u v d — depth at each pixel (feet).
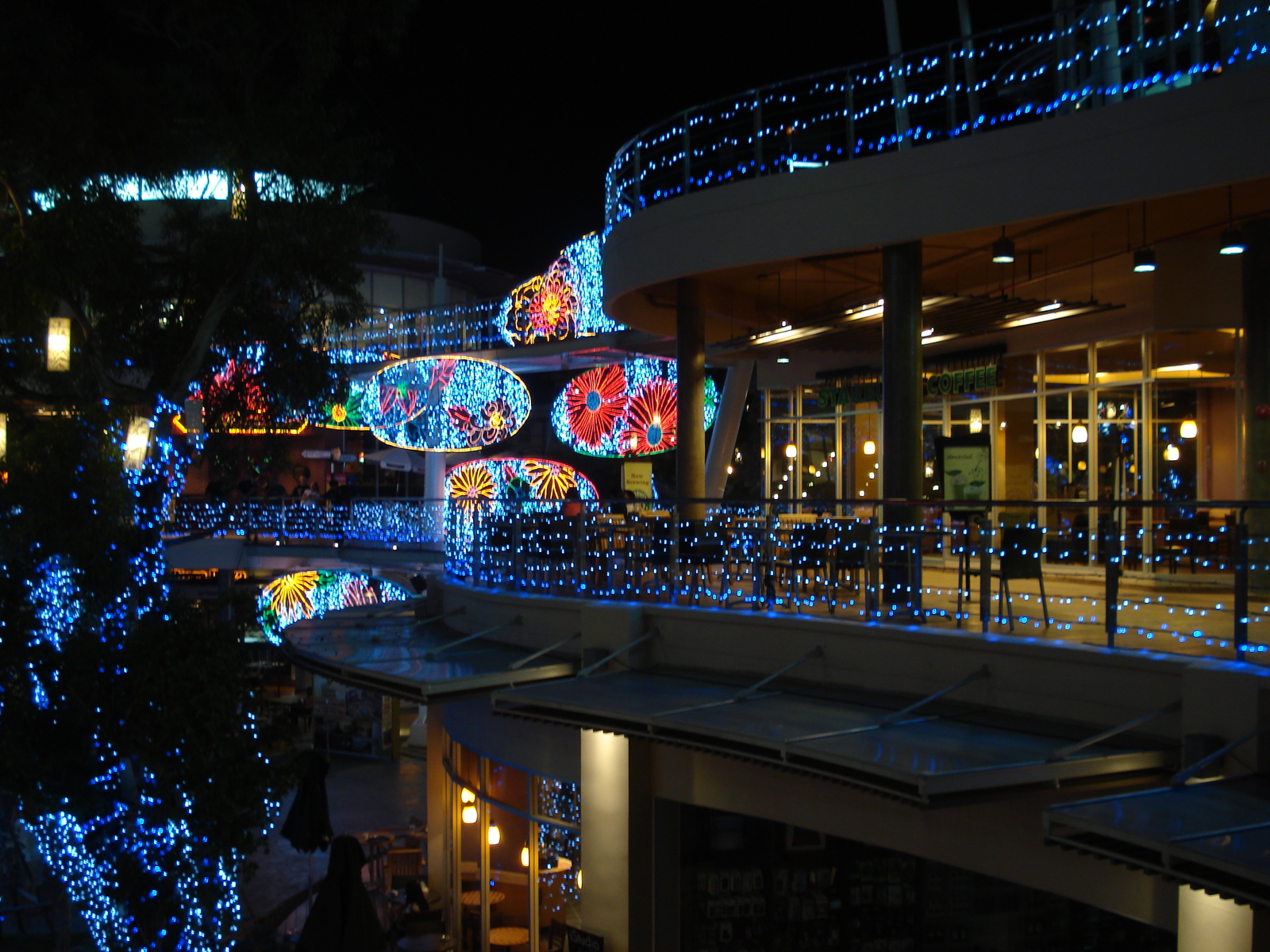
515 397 70.18
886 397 36.09
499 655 37.42
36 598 38.19
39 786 36.14
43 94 40.98
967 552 35.06
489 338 73.87
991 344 53.67
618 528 39.11
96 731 36.76
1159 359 44.16
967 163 33.76
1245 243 37.91
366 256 106.01
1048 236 40.04
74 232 40.14
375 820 63.98
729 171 43.60
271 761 38.04
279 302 49.08
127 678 36.73
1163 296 43.24
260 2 43.04
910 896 32.71
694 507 45.70
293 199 44.75
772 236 38.27
